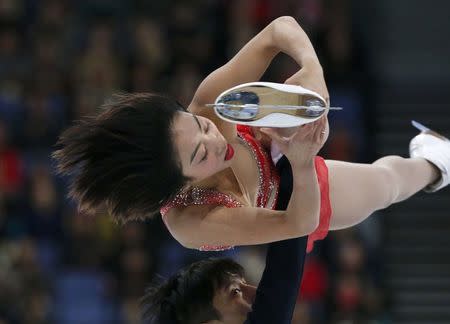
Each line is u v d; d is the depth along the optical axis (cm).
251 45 1537
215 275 1555
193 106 1560
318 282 3428
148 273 3434
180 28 4112
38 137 3725
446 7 4581
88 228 3503
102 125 1449
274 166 1619
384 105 4225
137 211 1484
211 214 1515
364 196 1709
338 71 4159
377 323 3434
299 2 4144
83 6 4109
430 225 3928
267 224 1452
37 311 3319
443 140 1853
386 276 3781
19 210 3522
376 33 4391
